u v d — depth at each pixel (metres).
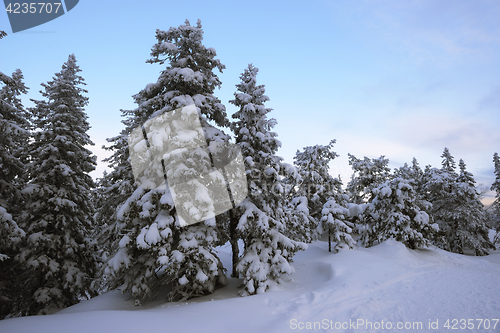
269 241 12.27
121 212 11.27
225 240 13.98
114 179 15.07
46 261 14.34
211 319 8.27
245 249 13.14
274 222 12.36
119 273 11.99
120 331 6.86
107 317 7.96
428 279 12.95
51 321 7.64
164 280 12.01
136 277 11.88
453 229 29.80
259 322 8.21
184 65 13.78
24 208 15.52
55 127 16.67
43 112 17.47
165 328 7.25
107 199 15.26
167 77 13.64
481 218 29.98
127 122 17.73
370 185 30.34
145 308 10.89
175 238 12.05
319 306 9.48
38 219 15.26
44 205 15.41
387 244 19.61
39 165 15.95
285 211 14.11
